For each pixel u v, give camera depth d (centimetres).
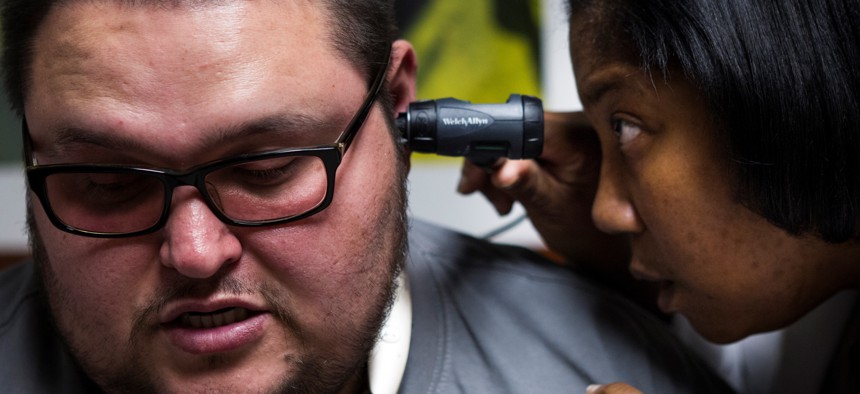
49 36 49
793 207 56
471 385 65
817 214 56
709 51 54
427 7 111
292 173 51
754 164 55
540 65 112
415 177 113
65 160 50
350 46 53
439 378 65
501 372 65
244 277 51
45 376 61
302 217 51
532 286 71
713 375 71
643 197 60
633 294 79
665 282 66
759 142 54
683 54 54
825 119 54
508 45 112
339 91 52
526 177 70
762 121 54
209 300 51
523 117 63
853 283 65
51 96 49
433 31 111
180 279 51
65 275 53
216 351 52
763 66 53
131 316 52
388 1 59
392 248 58
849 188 56
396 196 59
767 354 80
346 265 54
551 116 72
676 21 54
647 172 59
